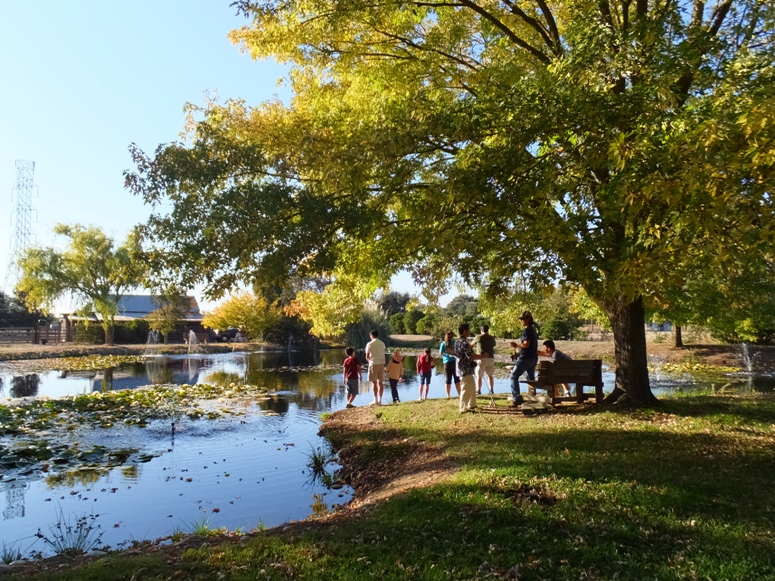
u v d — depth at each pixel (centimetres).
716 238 590
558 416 991
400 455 905
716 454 714
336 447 1068
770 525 495
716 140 571
